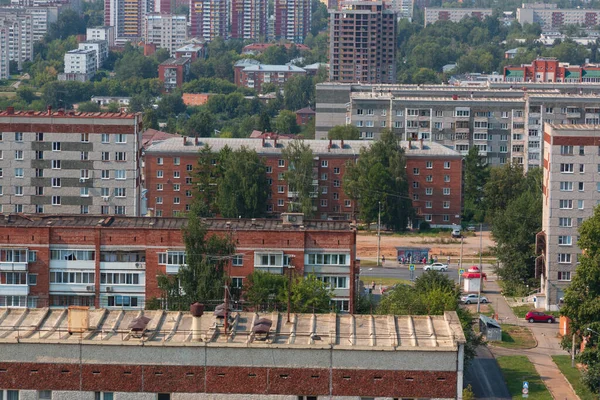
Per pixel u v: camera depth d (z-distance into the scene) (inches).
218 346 5152.6
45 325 5546.3
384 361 5147.6
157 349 5167.3
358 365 5147.6
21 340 5182.1
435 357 5137.8
